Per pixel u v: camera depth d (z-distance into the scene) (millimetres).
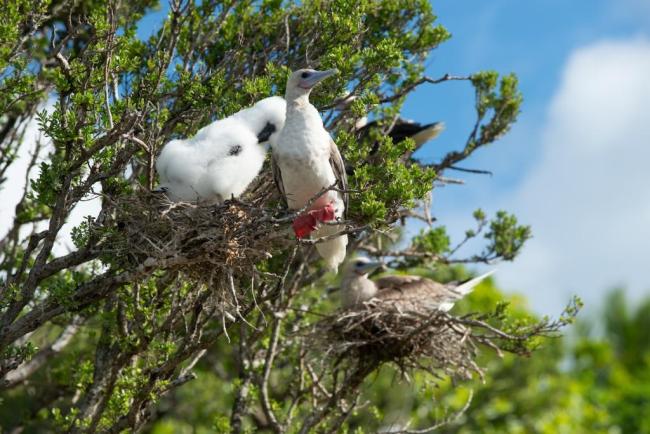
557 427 19469
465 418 18578
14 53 11148
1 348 10477
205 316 12492
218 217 9930
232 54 12844
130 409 11336
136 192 10828
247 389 13422
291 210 11008
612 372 24641
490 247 14922
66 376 13859
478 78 14891
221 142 10773
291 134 11070
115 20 11195
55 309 10617
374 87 13219
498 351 13023
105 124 10555
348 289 13711
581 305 13266
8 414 15055
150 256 10047
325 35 12578
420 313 13125
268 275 10875
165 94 11570
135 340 11570
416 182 11312
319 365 13711
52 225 10289
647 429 22719
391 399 16750
